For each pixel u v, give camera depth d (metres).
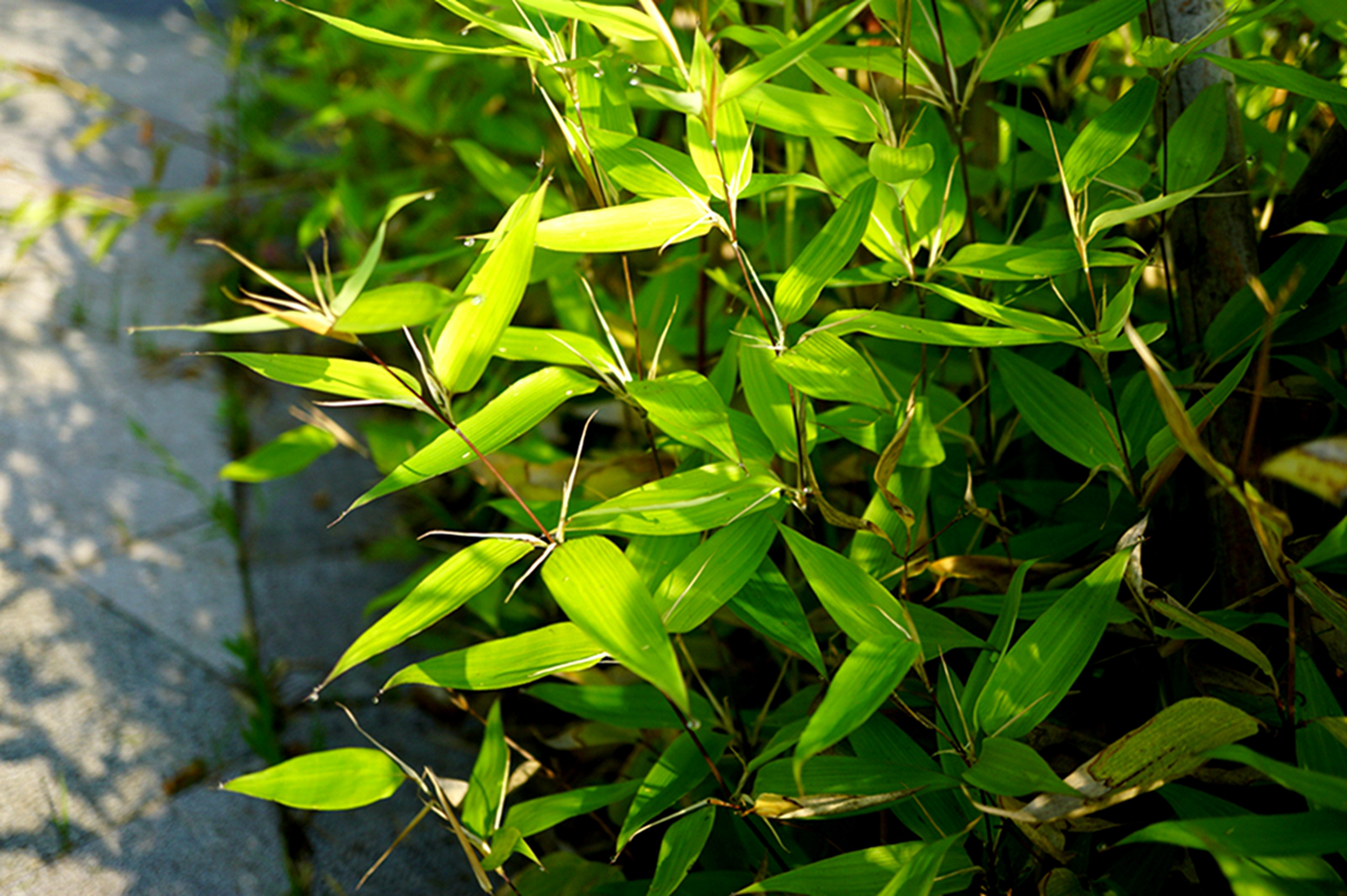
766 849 0.77
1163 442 0.70
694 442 0.73
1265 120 0.91
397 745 1.08
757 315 0.82
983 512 0.75
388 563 1.36
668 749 0.79
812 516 0.91
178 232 1.83
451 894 0.95
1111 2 0.74
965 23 0.81
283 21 2.55
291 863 0.97
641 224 0.69
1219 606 0.80
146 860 0.96
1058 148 0.81
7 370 1.63
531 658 0.70
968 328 0.70
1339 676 0.77
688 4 0.93
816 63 0.76
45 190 2.10
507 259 0.65
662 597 0.69
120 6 3.46
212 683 1.15
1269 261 0.80
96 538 1.34
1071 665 0.67
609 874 0.83
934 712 0.78
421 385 0.67
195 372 1.71
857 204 0.71
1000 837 0.71
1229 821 0.61
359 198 1.55
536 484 1.00
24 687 1.10
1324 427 0.83
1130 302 0.68
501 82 1.49
